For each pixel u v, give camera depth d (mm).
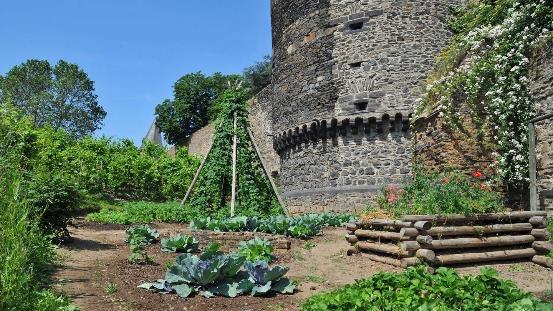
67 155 25172
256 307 6305
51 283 6805
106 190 28797
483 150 12578
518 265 8578
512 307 4773
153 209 17891
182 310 6066
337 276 8383
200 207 16156
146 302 6301
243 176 15695
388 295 5398
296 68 22266
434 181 10266
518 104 11469
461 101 13203
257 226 12266
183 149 36500
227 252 10422
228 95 16359
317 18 21281
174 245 10141
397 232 8898
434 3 19891
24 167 12523
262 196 15797
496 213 8992
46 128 28250
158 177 30469
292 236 12023
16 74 49344
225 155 16016
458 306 5211
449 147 13234
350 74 19984
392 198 11062
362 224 9992
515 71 11500
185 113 50969
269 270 7023
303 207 21344
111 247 10789
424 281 5848
